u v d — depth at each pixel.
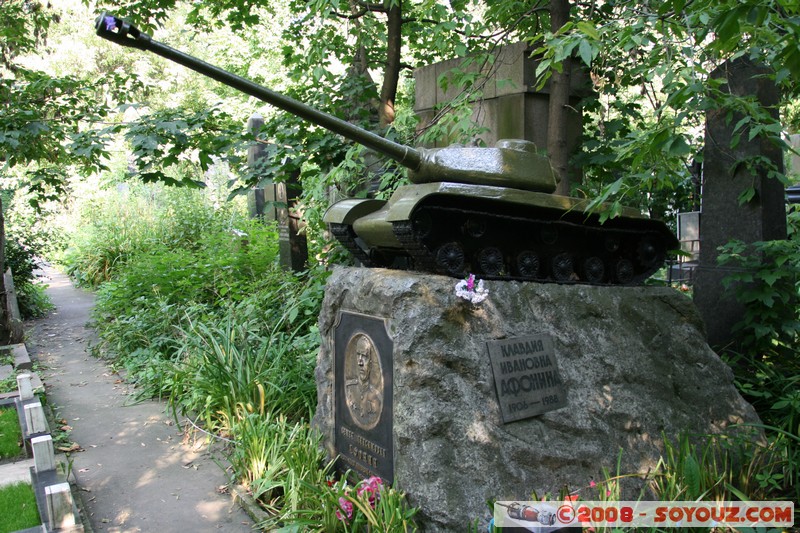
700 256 5.79
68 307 11.12
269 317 6.89
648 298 4.45
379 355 3.86
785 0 3.04
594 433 3.91
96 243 13.14
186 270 8.44
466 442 3.53
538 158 4.30
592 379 4.04
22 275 10.64
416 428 3.51
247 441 4.39
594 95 6.46
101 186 13.95
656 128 3.87
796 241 5.00
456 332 3.67
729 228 5.55
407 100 8.98
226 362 5.48
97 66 21.14
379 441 3.85
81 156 6.06
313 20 7.88
